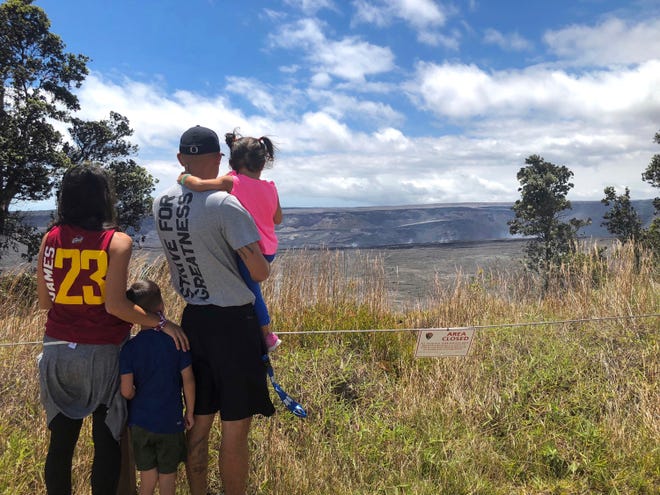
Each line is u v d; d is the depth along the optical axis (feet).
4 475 9.19
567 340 16.01
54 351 7.73
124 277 7.62
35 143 70.49
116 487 8.18
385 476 10.44
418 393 13.69
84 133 82.23
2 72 74.08
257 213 8.55
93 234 7.60
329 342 16.52
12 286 19.17
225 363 8.13
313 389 13.12
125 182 79.66
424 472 10.73
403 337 17.88
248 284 8.54
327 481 10.13
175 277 8.46
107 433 8.08
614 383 13.57
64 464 7.92
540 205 85.05
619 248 23.70
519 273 24.81
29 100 71.41
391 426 12.30
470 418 12.47
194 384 8.36
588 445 11.28
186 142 8.20
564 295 21.76
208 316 8.16
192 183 8.00
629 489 10.00
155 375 8.11
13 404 11.89
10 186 70.38
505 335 16.63
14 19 75.15
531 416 12.51
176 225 7.98
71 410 7.82
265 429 11.36
